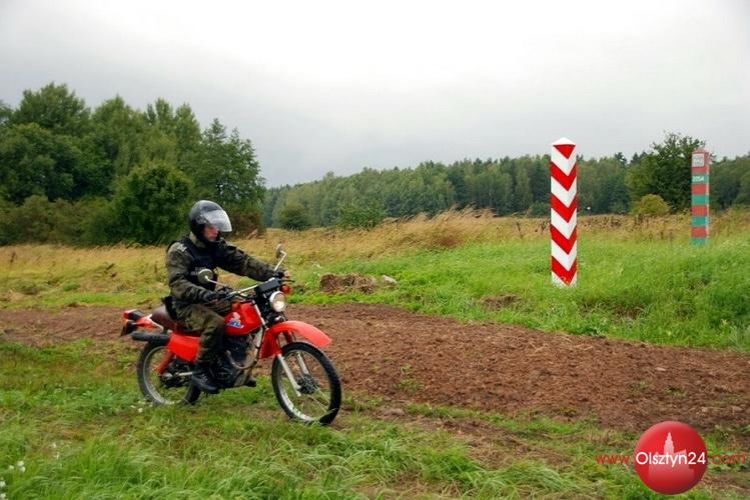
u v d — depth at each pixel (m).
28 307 13.72
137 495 4.42
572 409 6.50
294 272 14.35
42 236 55.44
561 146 10.80
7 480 4.58
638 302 9.81
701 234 14.30
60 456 5.02
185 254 6.46
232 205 70.88
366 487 4.88
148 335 6.81
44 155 73.69
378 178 77.50
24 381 7.50
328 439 5.61
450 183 65.69
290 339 6.37
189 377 6.66
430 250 15.91
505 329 8.86
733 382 7.00
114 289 15.70
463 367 7.46
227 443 5.49
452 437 5.74
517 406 6.64
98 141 80.62
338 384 5.99
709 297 9.47
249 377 6.39
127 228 49.12
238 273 6.65
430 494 4.74
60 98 83.19
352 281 12.26
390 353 7.95
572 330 9.12
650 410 6.46
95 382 7.48
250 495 4.50
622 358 7.61
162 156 80.38
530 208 18.31
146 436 5.60
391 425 5.99
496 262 12.90
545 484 4.88
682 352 7.99
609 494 4.82
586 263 12.20
